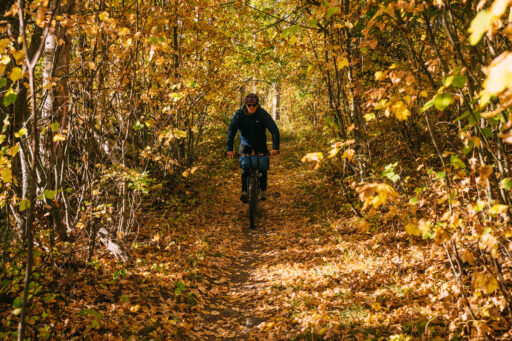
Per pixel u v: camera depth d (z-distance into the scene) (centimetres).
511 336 268
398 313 341
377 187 211
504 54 121
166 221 681
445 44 359
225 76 903
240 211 866
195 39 809
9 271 308
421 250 466
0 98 338
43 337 263
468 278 362
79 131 403
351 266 478
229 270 526
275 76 1023
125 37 376
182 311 379
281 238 660
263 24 825
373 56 565
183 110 755
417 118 594
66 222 407
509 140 159
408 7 224
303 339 314
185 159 1031
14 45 337
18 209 366
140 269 450
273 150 680
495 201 273
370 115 266
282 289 438
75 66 391
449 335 284
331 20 542
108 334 301
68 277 366
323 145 982
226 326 366
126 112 455
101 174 444
